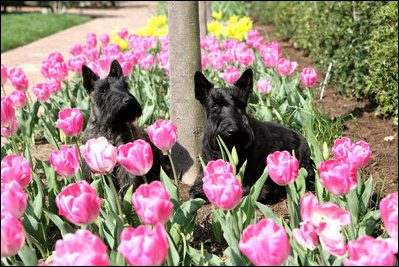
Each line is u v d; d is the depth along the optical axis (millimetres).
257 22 19391
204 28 11375
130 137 4418
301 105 5605
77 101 5934
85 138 4465
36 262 2510
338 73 7668
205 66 6195
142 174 2455
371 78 6297
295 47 12125
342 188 2176
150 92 6352
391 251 1813
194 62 4344
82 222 2104
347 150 2633
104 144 2486
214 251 3207
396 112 5801
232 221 2537
